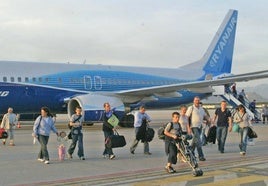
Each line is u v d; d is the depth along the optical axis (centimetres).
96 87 2516
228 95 3206
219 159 1218
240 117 1326
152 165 1099
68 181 876
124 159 1212
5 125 1592
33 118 2681
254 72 2516
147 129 1303
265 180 877
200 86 2522
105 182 866
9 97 2227
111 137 1195
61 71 2409
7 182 865
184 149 957
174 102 3016
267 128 2572
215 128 1442
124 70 2695
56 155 1299
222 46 3328
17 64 2308
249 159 1218
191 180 884
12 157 1245
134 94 2569
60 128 2472
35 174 960
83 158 1201
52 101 2370
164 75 2894
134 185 830
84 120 2209
